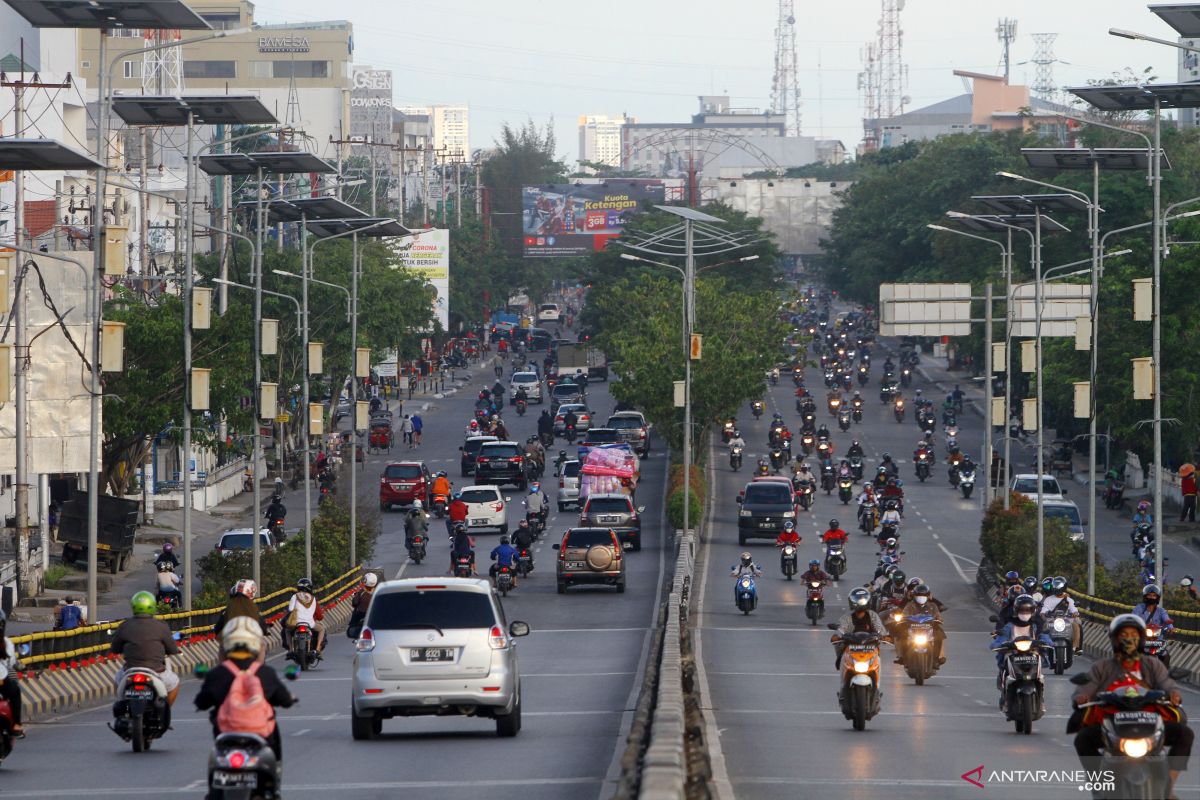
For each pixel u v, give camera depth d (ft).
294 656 295.69
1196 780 145.07
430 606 177.47
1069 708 218.79
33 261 373.61
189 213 366.43
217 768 112.57
